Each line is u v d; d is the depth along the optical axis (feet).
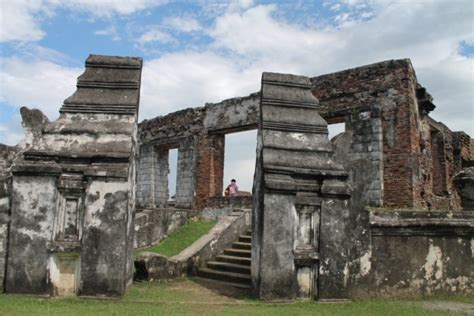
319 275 23.32
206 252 33.76
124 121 24.57
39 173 22.59
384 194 41.98
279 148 24.34
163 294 24.73
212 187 59.26
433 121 52.65
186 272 31.71
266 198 23.31
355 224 24.36
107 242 22.35
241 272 30.53
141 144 71.15
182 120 64.28
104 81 25.70
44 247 22.12
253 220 25.17
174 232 44.70
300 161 24.18
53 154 22.97
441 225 26.20
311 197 23.89
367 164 25.08
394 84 42.57
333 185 24.11
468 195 30.76
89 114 24.64
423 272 25.64
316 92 48.34
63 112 24.61
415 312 21.09
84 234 22.30
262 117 25.39
